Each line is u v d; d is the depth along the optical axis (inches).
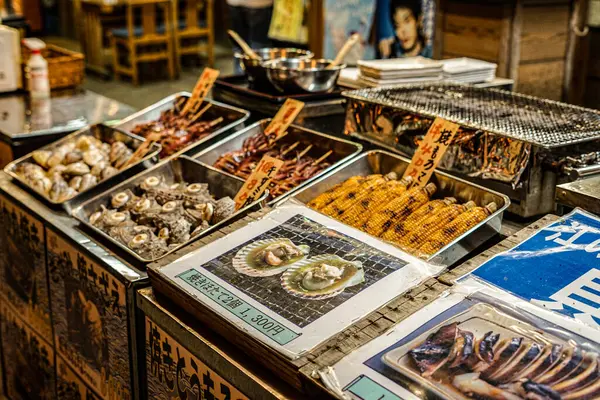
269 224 73.3
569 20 172.2
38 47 170.4
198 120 126.0
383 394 48.9
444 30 185.2
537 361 49.2
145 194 95.3
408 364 51.0
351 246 67.4
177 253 71.0
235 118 120.0
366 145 104.8
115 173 100.7
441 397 47.8
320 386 50.6
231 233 72.6
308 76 120.8
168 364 70.4
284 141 106.4
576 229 64.1
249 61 128.0
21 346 111.9
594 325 51.8
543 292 56.4
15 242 105.1
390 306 57.7
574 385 46.8
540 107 93.7
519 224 79.8
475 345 51.6
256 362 59.5
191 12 387.2
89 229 88.7
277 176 96.0
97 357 87.0
